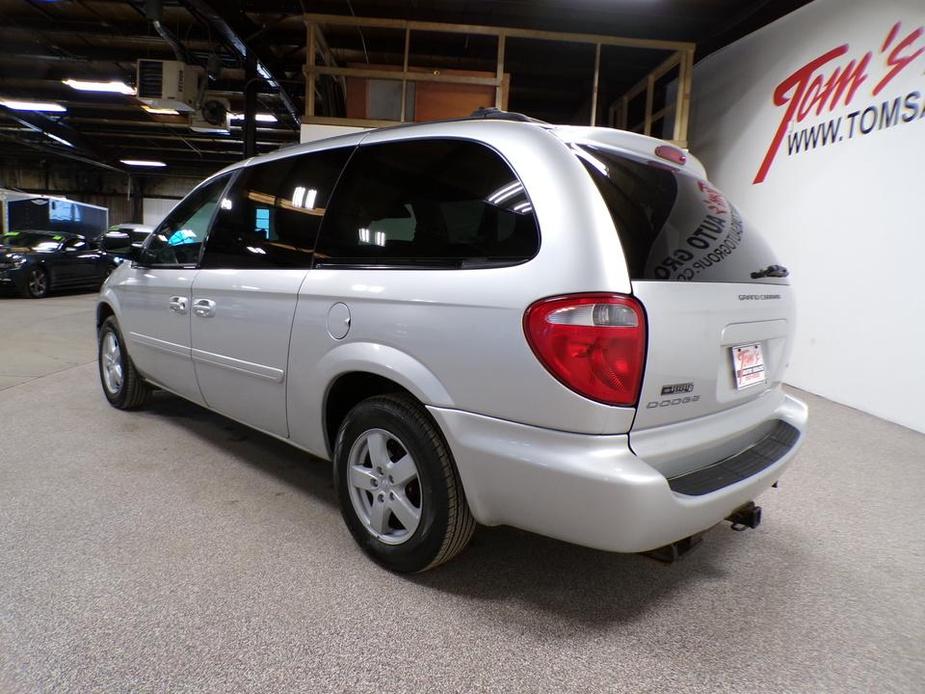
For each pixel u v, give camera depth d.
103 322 3.89
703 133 7.33
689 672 1.56
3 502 2.43
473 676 1.52
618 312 1.45
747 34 6.86
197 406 4.00
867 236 4.69
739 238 1.99
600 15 7.09
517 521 1.65
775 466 1.84
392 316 1.83
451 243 1.77
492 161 1.75
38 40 9.61
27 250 10.55
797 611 1.87
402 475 1.88
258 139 16.67
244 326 2.45
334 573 1.97
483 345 1.60
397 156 2.04
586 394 1.45
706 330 1.65
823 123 5.21
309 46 6.65
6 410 3.75
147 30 8.89
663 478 1.46
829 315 5.09
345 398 2.21
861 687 1.53
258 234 2.50
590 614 1.80
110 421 3.59
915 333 4.24
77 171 22.70
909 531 2.49
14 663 1.50
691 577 2.05
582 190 1.56
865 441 3.86
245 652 1.57
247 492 2.61
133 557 2.03
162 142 17.38
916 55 4.29
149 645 1.59
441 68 9.15
